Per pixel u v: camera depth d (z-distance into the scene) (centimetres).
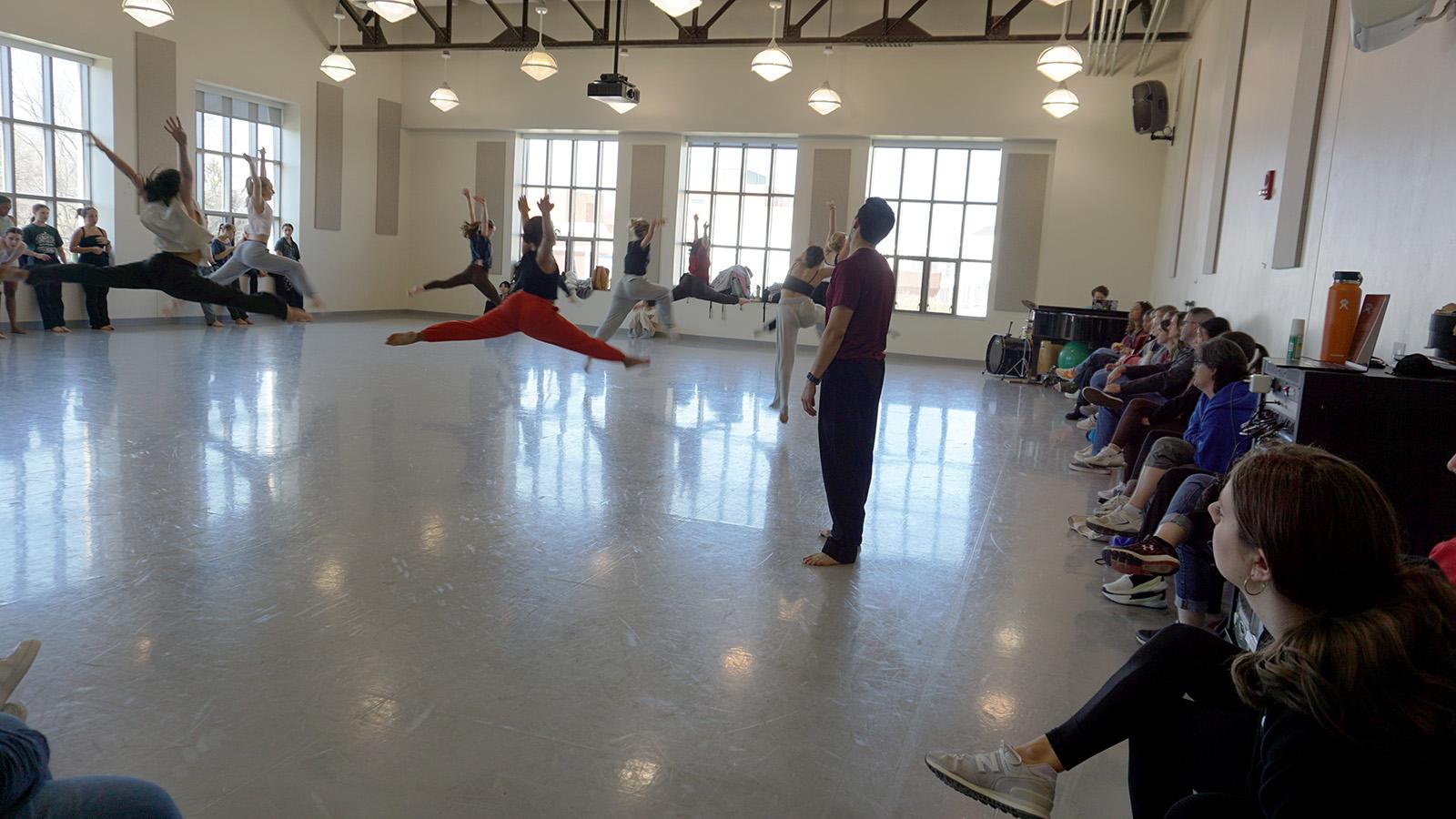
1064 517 493
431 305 1706
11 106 1104
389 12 945
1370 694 111
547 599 337
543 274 593
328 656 279
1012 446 707
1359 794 114
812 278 698
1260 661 124
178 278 523
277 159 1476
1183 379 558
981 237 1445
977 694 274
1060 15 1327
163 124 1262
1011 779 173
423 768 219
